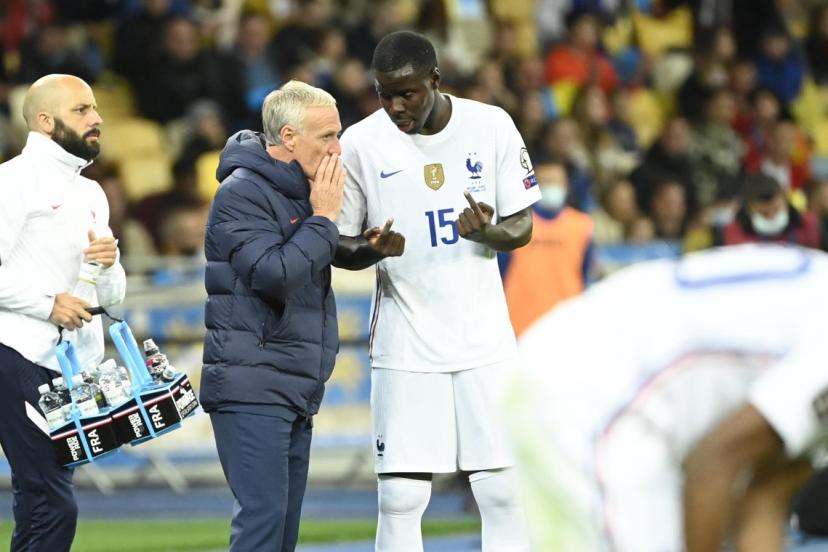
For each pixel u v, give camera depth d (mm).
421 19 51781
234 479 18312
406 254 19500
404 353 19547
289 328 18266
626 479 11359
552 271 31422
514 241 19375
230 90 45656
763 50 58406
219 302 18312
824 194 40438
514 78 49812
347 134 19672
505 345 19797
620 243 41281
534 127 45594
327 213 18203
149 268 35188
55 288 19438
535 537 11562
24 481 19266
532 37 58188
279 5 51531
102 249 19344
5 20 44625
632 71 56594
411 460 19531
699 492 10617
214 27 48219
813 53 62375
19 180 19125
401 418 19578
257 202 18172
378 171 19453
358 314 36219
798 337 11133
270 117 18438
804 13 63938
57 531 19406
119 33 45969
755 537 13164
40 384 19219
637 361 11477
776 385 10523
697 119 52688
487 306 19766
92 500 34969
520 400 11711
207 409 18500
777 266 11469
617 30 58344
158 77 45438
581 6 57062
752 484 13250
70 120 19359
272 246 17875
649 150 49438
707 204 49844
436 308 19531
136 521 31984
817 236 31234
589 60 53312
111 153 44906
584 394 11469
